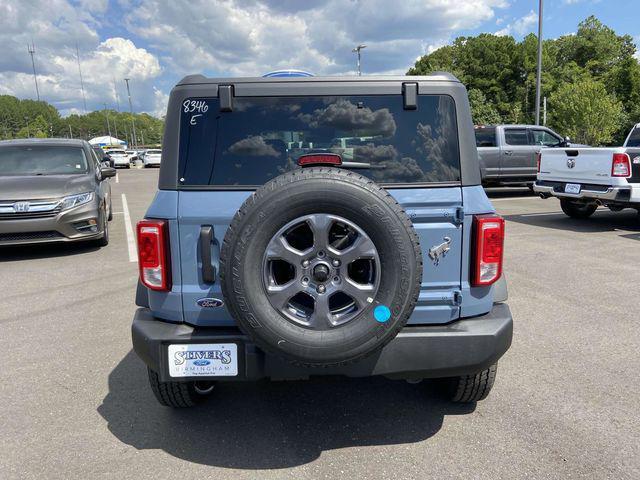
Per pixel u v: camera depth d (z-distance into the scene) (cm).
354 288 241
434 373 273
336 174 240
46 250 869
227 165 280
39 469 277
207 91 281
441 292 278
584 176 923
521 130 1452
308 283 242
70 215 793
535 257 740
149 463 281
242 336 268
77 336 475
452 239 276
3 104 16100
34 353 437
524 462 275
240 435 309
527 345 432
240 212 241
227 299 243
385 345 249
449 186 277
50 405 347
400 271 239
